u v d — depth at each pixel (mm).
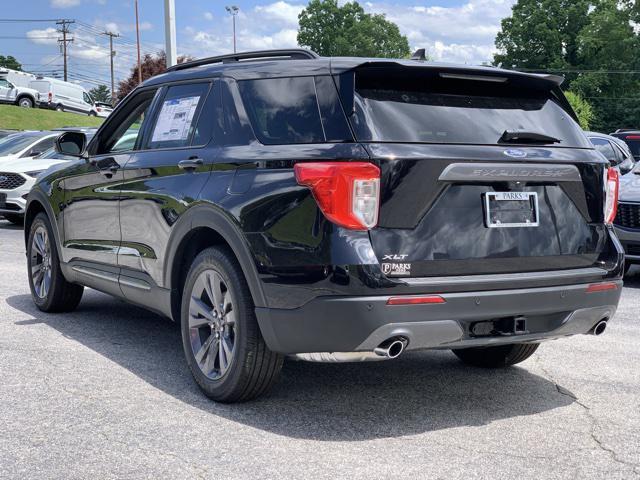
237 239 3793
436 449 3506
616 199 4234
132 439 3518
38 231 6262
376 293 3402
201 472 3170
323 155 3523
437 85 3863
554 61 74562
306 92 3830
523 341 3848
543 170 3814
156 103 4965
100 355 4945
